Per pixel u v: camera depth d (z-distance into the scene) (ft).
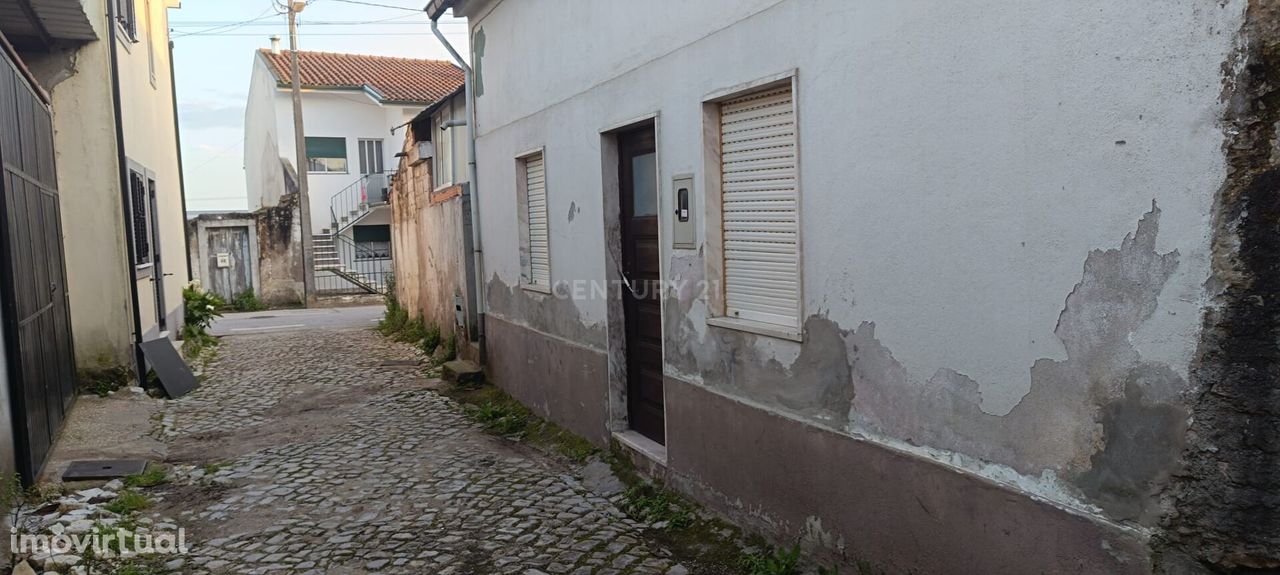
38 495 16.63
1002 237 9.19
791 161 13.28
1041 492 8.96
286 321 57.11
